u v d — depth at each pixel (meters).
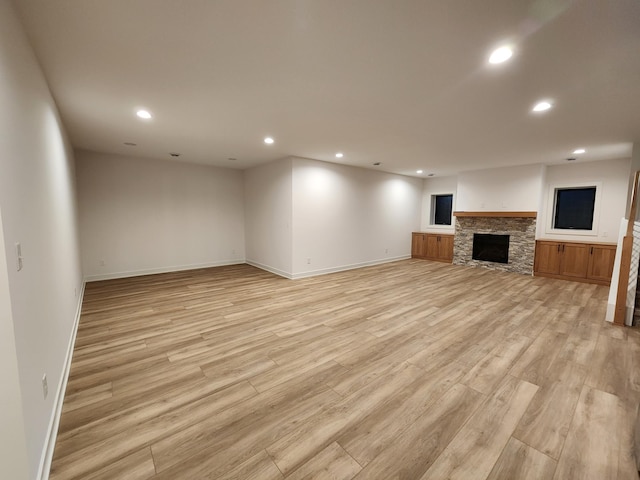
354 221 6.88
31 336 1.46
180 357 2.62
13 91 1.47
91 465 1.50
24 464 1.22
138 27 1.77
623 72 2.23
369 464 1.51
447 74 2.33
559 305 4.14
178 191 6.38
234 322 3.45
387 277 6.00
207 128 3.77
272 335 3.10
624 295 3.38
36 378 1.49
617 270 3.47
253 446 1.63
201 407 1.96
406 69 2.26
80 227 5.23
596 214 5.84
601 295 4.68
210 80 2.46
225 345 2.86
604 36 1.79
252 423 1.81
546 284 5.41
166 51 2.03
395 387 2.19
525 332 3.20
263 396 2.08
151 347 2.81
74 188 4.45
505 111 3.10
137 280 5.54
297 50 2.02
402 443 1.66
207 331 3.19
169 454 1.57
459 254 7.47
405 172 7.61
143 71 2.30
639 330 3.26
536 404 2.00
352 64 2.20
